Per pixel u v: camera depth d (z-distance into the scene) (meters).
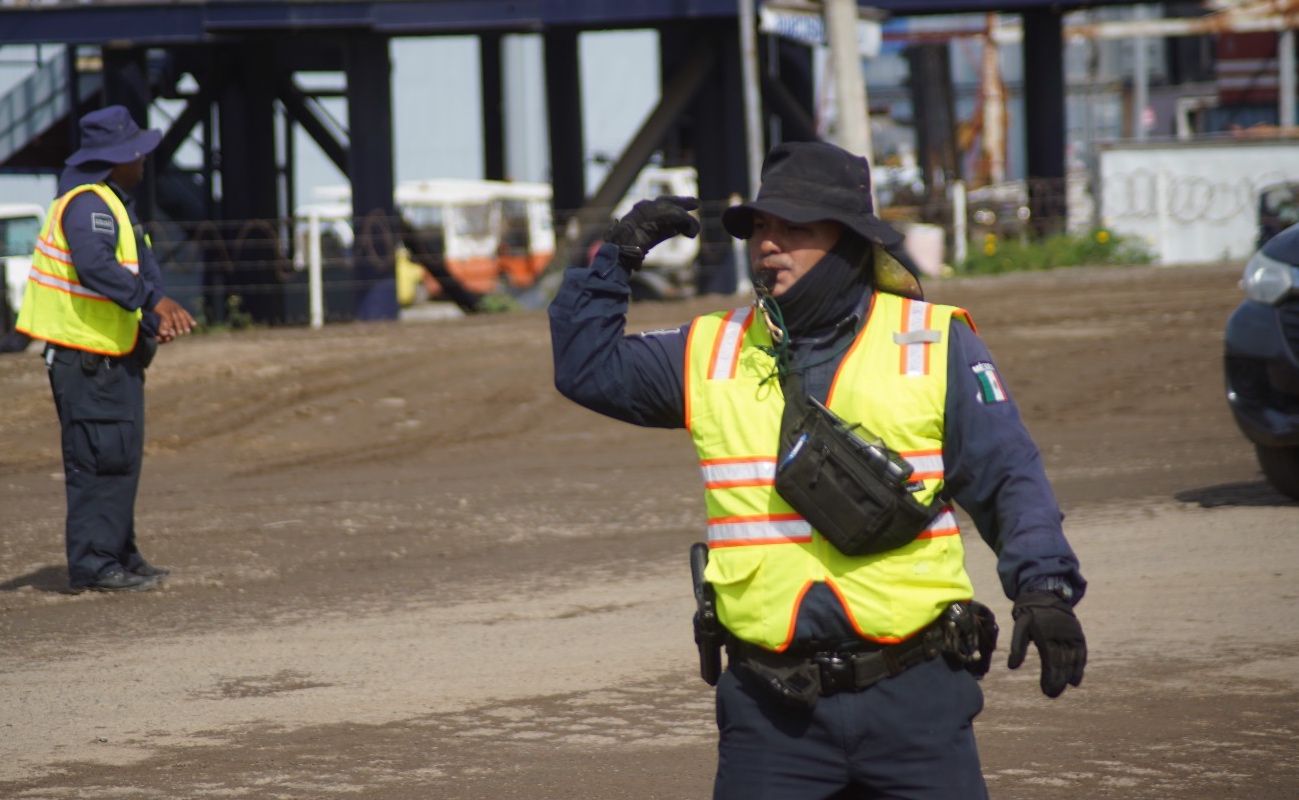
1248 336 32.41
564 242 107.25
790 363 11.91
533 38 166.00
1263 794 17.50
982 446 11.49
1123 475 39.12
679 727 20.58
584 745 19.92
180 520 37.75
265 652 25.06
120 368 28.94
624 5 100.00
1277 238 33.12
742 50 102.94
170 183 115.38
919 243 113.75
